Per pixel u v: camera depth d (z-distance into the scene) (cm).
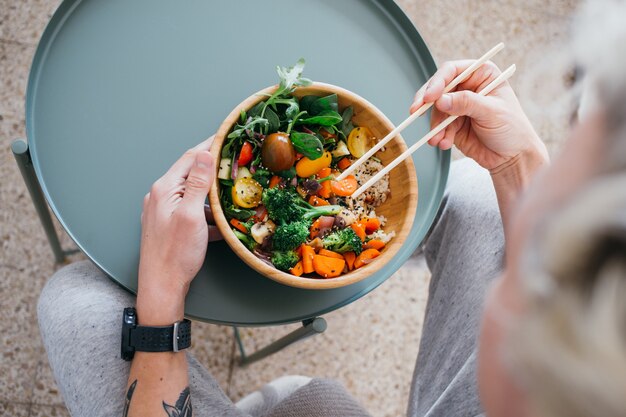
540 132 180
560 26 188
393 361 172
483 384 39
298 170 94
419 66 111
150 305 90
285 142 90
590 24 30
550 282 28
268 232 92
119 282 97
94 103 101
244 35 106
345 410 99
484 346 39
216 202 86
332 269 91
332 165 99
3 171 162
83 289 102
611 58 29
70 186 99
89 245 97
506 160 99
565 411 28
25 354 158
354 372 170
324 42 108
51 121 100
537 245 30
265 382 166
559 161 33
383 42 110
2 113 163
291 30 107
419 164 109
